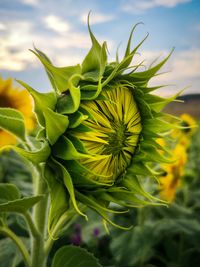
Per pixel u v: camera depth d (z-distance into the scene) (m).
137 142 0.20
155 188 0.38
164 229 0.36
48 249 0.21
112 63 0.19
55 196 0.18
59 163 0.18
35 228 0.20
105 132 0.19
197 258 0.41
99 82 0.18
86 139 0.18
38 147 0.20
